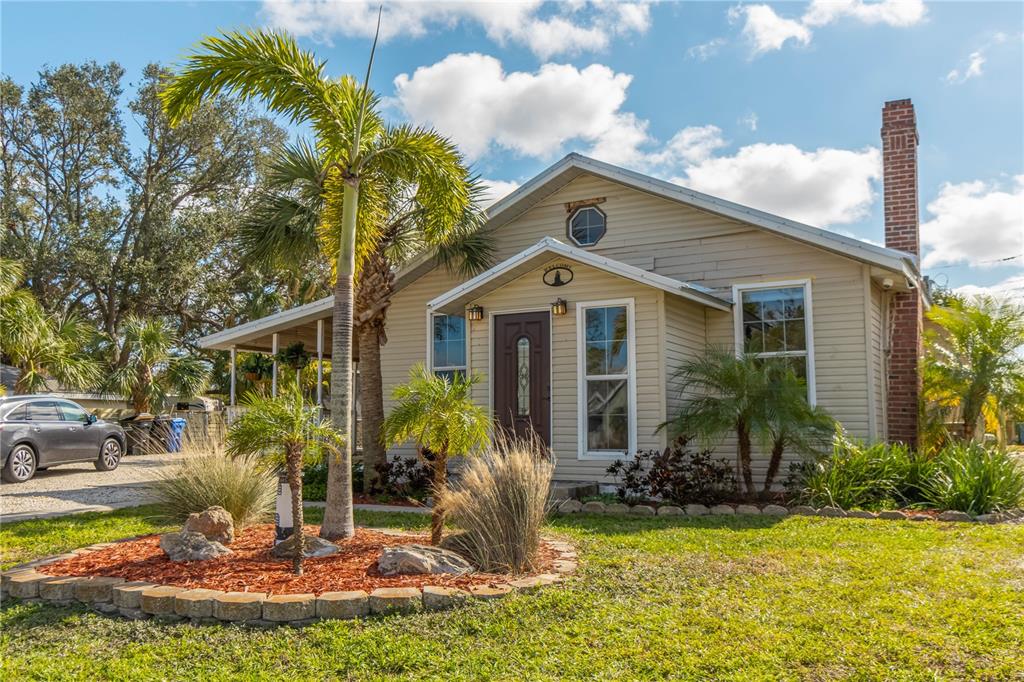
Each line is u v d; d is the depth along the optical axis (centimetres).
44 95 3472
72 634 496
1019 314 1176
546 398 1141
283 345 1675
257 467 635
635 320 1088
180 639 479
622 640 453
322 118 734
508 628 478
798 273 1180
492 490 634
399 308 1527
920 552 669
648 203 1310
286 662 443
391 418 701
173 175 3662
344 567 595
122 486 1311
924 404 1223
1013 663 403
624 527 824
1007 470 930
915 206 1267
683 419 980
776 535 759
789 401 953
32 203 3588
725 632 459
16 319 2002
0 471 1359
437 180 814
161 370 2545
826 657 419
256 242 1191
